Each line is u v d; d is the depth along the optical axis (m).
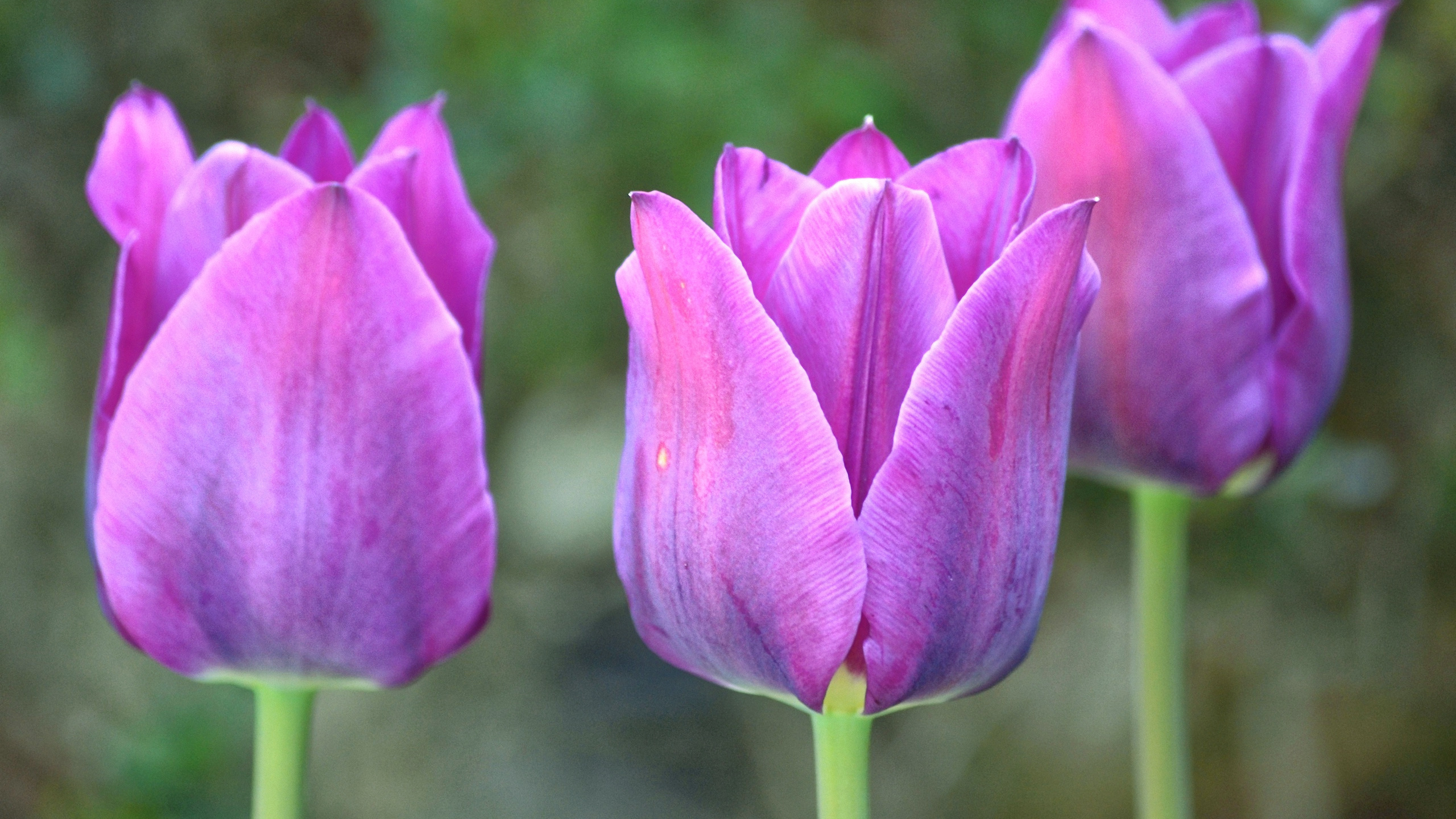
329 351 0.47
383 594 0.48
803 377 0.46
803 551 0.47
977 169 0.48
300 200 0.47
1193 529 1.28
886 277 0.47
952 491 0.47
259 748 0.50
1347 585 1.27
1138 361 0.54
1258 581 1.29
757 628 0.47
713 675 0.48
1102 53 0.53
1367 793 1.26
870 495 0.47
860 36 1.28
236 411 0.48
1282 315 0.55
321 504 0.48
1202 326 0.54
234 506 0.48
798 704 0.48
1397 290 1.21
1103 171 0.54
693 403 0.47
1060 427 0.48
